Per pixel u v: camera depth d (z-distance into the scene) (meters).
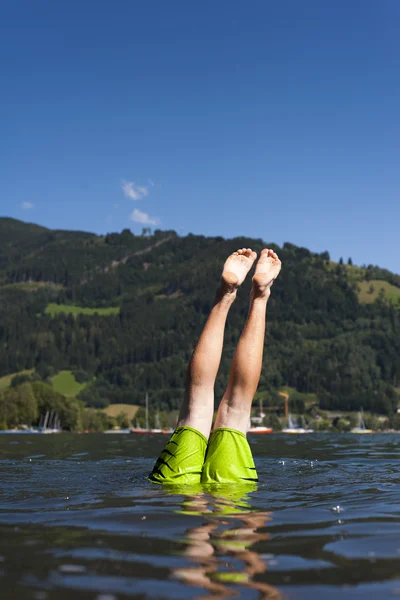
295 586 2.48
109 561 2.83
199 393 6.27
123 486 5.78
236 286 6.42
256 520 3.90
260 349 6.33
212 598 2.33
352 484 6.16
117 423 106.31
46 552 3.00
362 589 2.43
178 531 3.52
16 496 5.07
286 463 9.75
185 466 6.05
